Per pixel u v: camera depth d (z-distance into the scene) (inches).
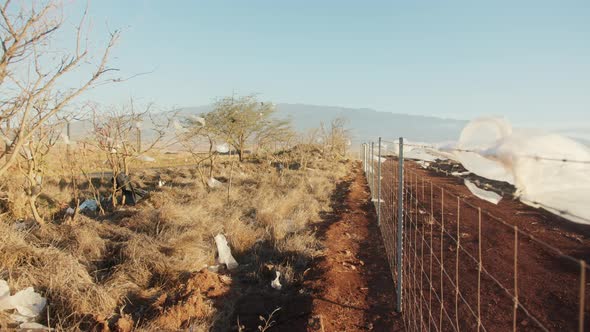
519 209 429.7
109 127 409.1
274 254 273.9
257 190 489.1
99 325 164.1
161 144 443.5
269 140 935.0
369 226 371.2
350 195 534.9
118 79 193.0
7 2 158.2
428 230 341.7
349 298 209.2
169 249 250.5
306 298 205.6
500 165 71.8
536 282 222.7
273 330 178.9
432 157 175.0
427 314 189.3
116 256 241.9
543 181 65.8
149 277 219.3
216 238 266.8
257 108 909.8
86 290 184.2
